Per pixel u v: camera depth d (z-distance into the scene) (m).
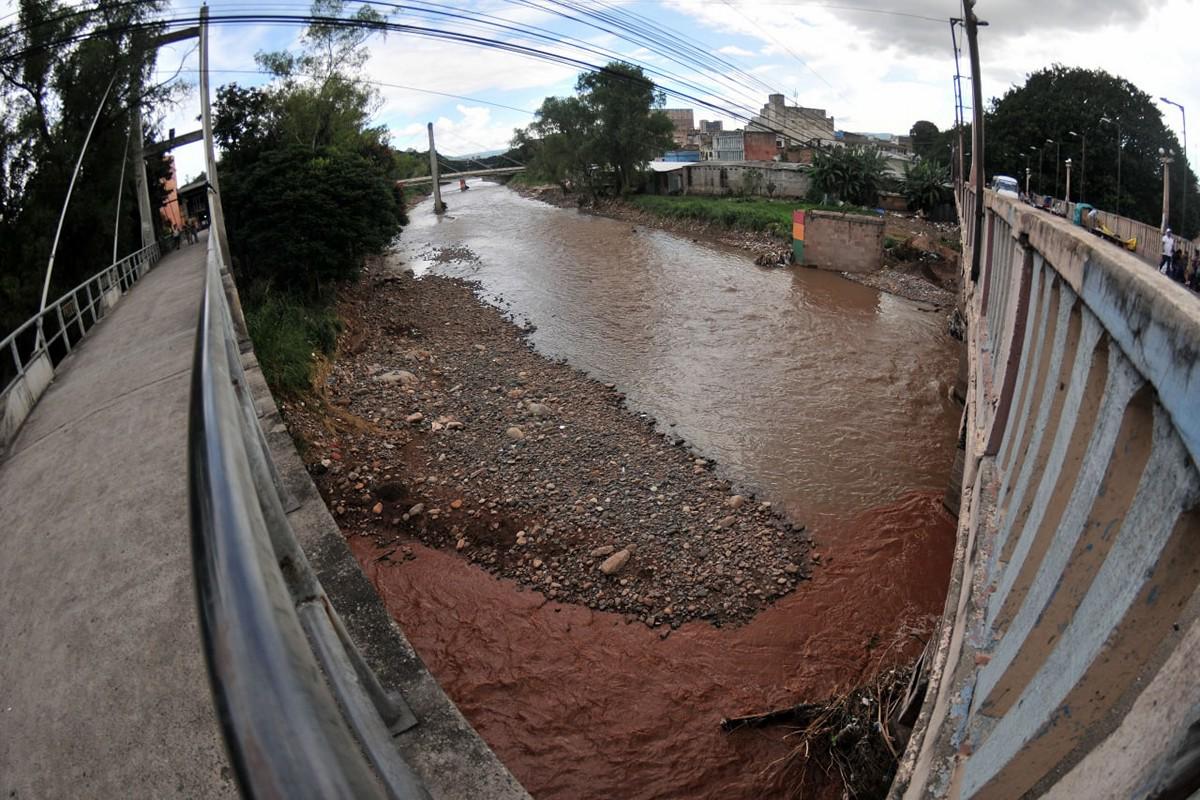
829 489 13.11
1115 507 2.91
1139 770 1.88
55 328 16.16
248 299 19.19
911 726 6.30
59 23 19.75
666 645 9.36
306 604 2.02
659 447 14.54
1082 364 3.68
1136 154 36.28
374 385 17.59
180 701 3.56
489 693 8.73
